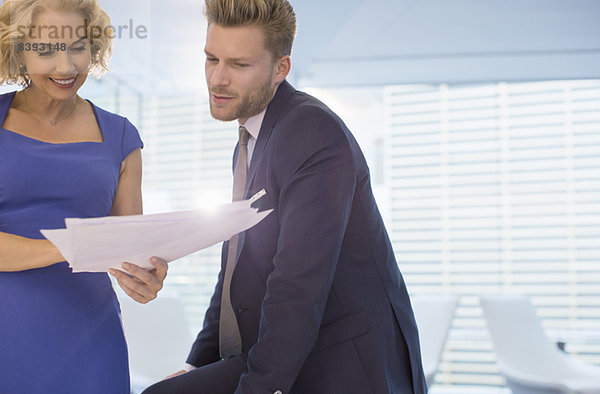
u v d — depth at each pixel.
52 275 1.35
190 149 4.71
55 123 1.41
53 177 1.35
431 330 3.47
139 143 1.55
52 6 1.29
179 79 4.35
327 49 4.90
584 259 5.59
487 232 5.77
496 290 5.71
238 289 1.48
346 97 6.16
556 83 5.76
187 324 3.38
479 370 5.66
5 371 1.28
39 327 1.31
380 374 1.40
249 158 1.56
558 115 5.73
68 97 1.34
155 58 4.02
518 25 4.39
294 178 1.37
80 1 1.32
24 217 1.33
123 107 4.11
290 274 1.31
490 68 5.43
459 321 5.73
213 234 1.17
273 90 1.50
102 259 1.13
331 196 1.36
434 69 5.47
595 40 4.68
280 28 1.45
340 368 1.40
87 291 1.39
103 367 1.39
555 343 4.29
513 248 5.71
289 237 1.34
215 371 1.50
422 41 4.72
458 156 5.89
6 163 1.32
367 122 6.20
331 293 1.42
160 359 3.23
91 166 1.41
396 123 6.05
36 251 1.28
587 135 5.66
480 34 4.56
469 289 5.76
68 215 1.37
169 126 4.53
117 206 1.52
